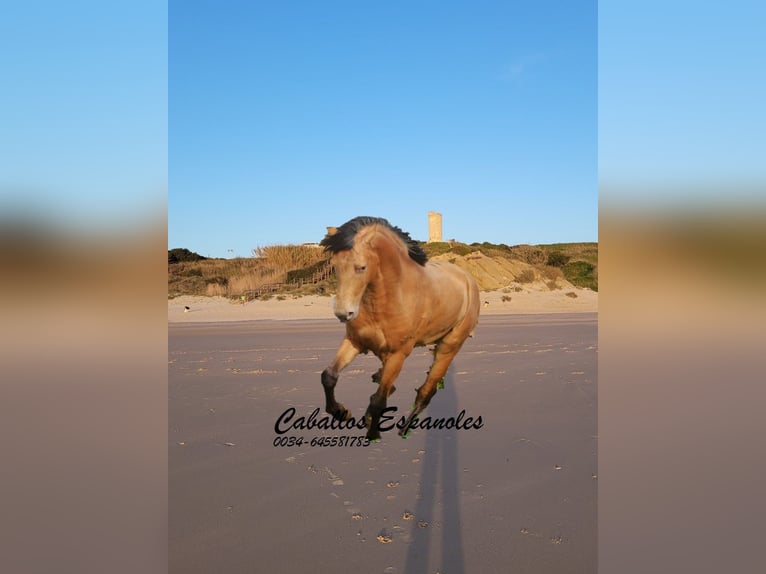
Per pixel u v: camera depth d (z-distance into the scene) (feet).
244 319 62.08
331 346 39.65
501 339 42.60
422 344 15.89
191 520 12.15
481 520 12.16
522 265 94.07
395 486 13.98
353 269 12.85
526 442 17.29
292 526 11.93
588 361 32.09
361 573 10.19
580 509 12.66
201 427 19.08
